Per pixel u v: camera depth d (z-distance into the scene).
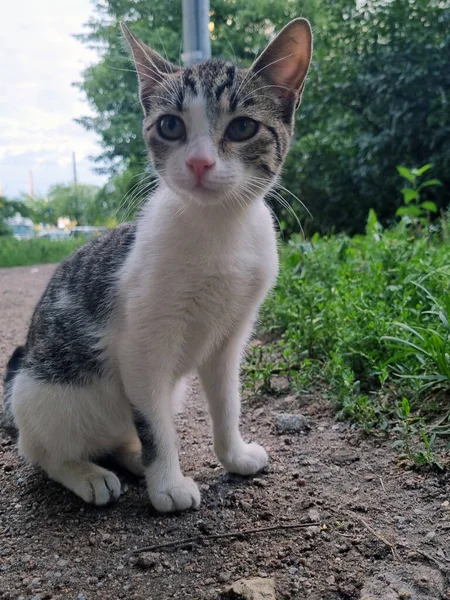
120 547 0.22
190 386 0.41
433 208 0.75
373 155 1.13
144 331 0.25
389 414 0.31
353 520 0.23
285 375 0.39
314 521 0.23
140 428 0.25
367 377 0.35
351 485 0.25
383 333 0.35
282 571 0.20
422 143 1.07
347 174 1.22
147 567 0.21
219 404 0.27
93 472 0.27
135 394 0.25
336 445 0.29
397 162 1.10
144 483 0.28
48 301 0.30
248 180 0.26
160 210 0.26
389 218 1.15
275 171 0.28
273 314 0.49
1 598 0.20
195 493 0.25
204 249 0.24
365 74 1.15
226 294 0.26
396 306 0.38
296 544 0.22
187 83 0.26
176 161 0.25
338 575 0.20
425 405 0.30
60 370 0.27
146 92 0.29
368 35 1.16
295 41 0.27
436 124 1.04
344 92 1.18
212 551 0.22
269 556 0.21
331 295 0.46
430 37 1.05
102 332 0.26
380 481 0.25
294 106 0.29
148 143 0.28
